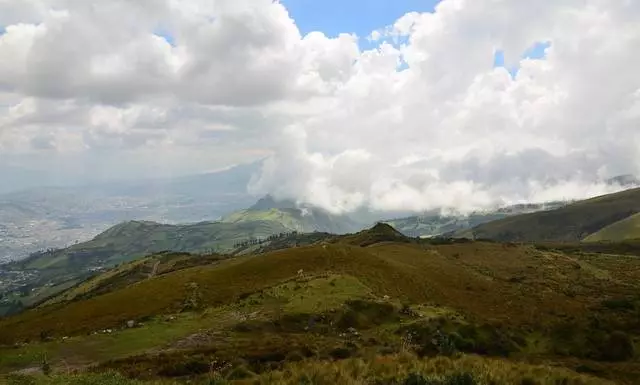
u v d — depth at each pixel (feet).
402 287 235.40
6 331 182.80
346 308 166.40
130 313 181.88
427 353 117.19
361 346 122.42
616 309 225.76
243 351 114.32
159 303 191.93
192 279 227.20
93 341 134.51
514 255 460.14
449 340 125.49
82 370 103.40
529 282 319.47
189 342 131.75
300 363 95.96
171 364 103.04
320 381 77.87
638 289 313.12
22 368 110.63
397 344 123.44
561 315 211.20
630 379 112.57
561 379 84.43
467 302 235.20
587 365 122.01
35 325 187.01
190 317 167.12
